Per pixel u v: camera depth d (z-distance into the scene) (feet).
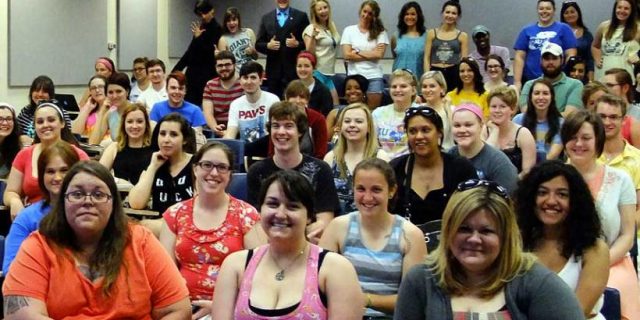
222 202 11.91
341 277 8.94
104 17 34.50
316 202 13.34
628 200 12.14
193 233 11.73
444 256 7.79
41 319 8.81
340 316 8.84
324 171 13.53
